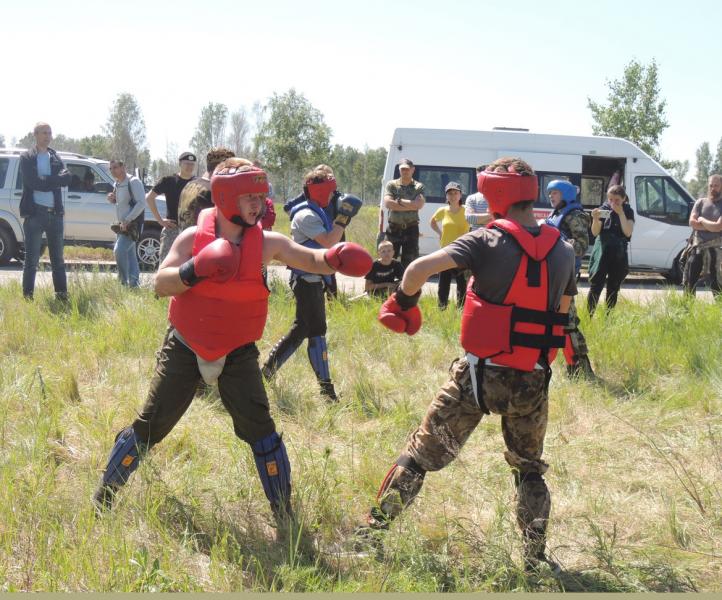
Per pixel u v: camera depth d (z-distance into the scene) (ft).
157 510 13.20
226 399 13.33
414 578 11.65
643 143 88.12
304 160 131.13
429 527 13.30
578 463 16.97
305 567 11.82
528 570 12.29
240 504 13.97
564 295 12.39
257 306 12.84
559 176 55.62
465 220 36.86
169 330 13.44
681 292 37.83
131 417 18.04
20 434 16.39
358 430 18.63
